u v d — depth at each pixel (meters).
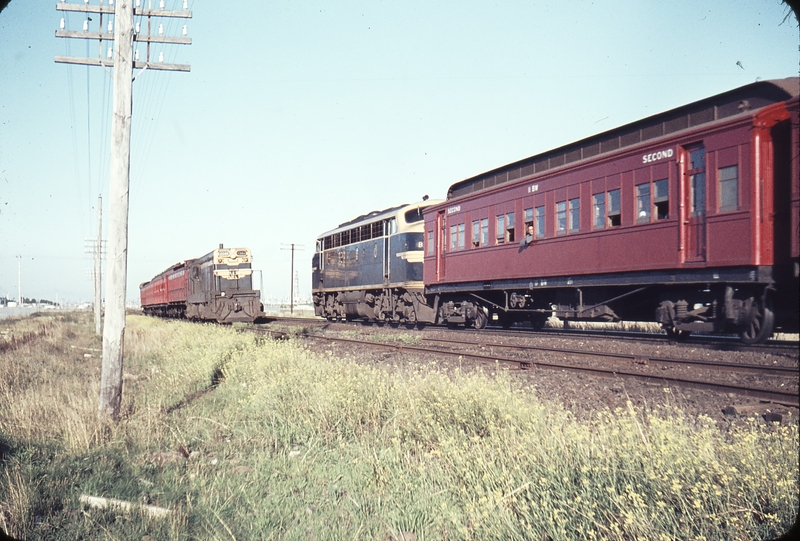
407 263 22.19
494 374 9.02
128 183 8.00
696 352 11.14
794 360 9.56
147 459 5.89
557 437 4.94
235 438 6.68
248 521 4.33
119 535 4.15
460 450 5.12
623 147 13.39
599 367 9.70
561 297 15.70
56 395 8.76
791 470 4.07
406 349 13.34
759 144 10.11
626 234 12.81
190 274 34.97
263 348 12.56
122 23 7.92
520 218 16.30
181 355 14.07
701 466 4.12
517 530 3.75
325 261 31.58
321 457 5.74
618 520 3.83
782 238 9.91
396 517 4.19
